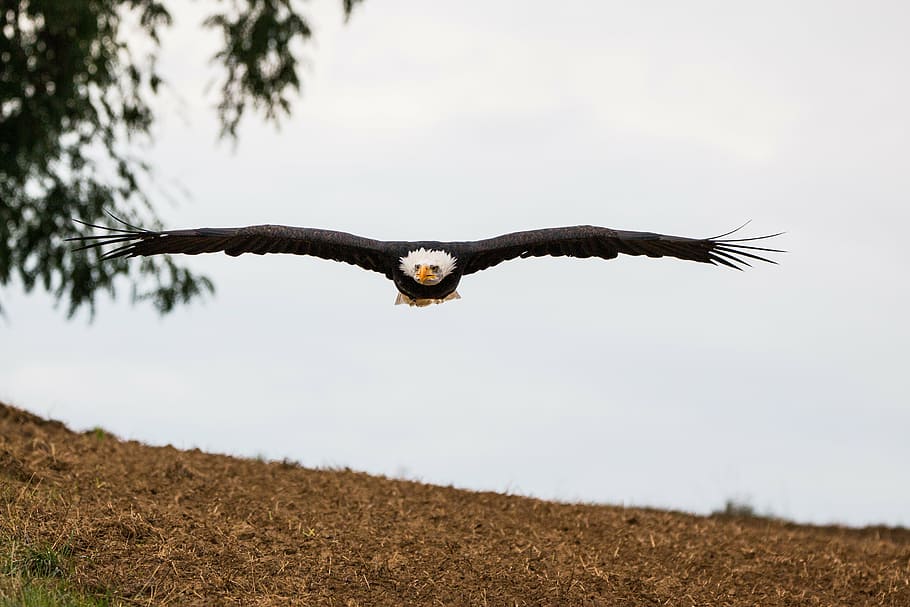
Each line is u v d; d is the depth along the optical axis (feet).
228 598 34.40
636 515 51.21
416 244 35.24
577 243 35.63
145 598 33.86
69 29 66.18
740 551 45.52
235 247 34.81
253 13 70.59
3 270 67.67
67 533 37.04
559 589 37.78
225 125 71.87
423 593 36.50
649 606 37.45
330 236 34.63
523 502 51.21
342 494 48.49
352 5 67.51
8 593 32.27
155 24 70.49
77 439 53.52
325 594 35.60
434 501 49.11
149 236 32.94
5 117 66.95
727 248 34.58
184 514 41.45
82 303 68.74
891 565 45.88
